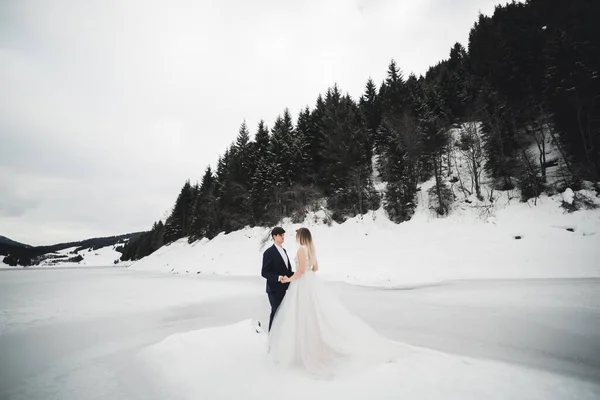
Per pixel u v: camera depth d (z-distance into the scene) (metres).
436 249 14.70
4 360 4.09
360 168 25.17
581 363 3.23
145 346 4.61
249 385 2.80
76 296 10.88
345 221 22.64
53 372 3.57
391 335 4.54
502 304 6.55
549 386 2.62
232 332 4.77
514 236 13.91
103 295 11.07
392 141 25.48
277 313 3.72
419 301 7.44
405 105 31.36
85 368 3.68
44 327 6.16
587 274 10.06
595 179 16.30
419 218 20.91
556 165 19.25
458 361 3.26
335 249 17.92
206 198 40.22
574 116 18.16
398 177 23.25
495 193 19.78
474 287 9.01
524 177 18.45
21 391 3.03
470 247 14.03
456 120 29.44
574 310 5.70
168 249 39.06
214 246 28.14
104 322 6.54
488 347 3.85
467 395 2.45
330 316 3.57
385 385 2.66
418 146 24.17
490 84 25.00
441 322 5.29
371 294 8.83
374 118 35.66
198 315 6.99
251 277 17.14
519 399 2.37
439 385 2.64
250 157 36.84
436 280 11.60
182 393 2.73
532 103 21.44
